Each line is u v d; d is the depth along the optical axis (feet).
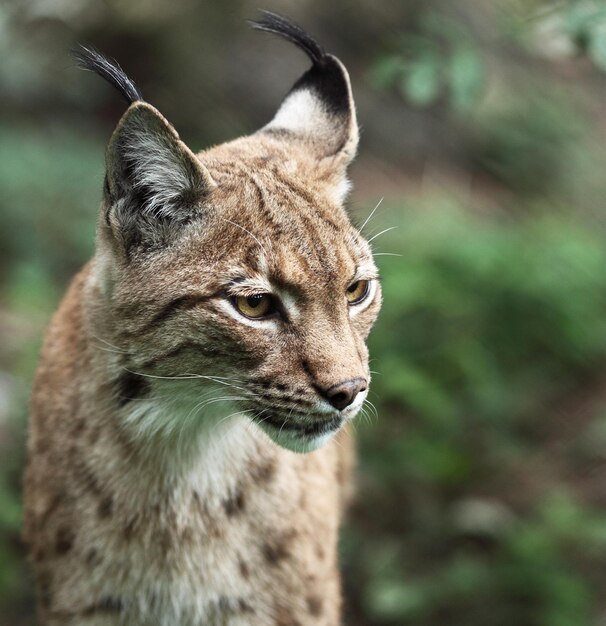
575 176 71.36
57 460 24.93
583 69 77.92
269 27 27.22
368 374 23.13
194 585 24.99
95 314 23.88
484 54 59.67
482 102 71.77
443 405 42.24
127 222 22.48
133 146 22.00
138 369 23.31
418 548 38.81
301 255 22.35
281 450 25.18
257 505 24.90
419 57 32.01
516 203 67.87
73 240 58.18
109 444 24.43
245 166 23.94
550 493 40.29
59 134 66.95
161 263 22.53
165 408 23.71
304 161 24.90
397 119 72.08
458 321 46.16
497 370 45.75
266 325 22.36
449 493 40.75
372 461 40.96
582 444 42.78
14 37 70.90
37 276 55.42
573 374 47.93
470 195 68.74
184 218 22.57
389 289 45.39
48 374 25.71
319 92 27.32
